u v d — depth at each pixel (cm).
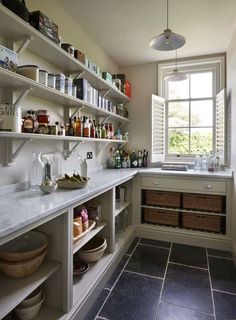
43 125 165
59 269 142
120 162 328
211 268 223
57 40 173
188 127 341
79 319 150
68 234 142
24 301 133
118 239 256
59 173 216
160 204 297
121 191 298
